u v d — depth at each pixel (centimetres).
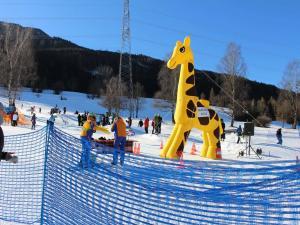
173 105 6431
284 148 2892
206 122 1994
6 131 2445
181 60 1905
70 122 4441
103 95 8575
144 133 3719
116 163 682
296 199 466
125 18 5547
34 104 7362
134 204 547
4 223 597
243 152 2400
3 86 7600
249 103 7575
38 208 664
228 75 6247
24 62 6738
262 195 498
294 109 6862
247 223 482
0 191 740
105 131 1266
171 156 1811
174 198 543
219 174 630
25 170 876
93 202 561
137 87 8325
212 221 496
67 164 615
